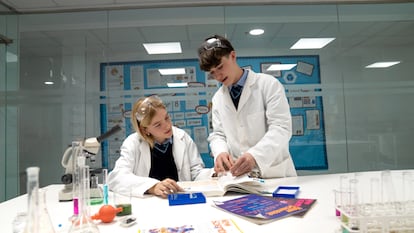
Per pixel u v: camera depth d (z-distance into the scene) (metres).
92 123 2.63
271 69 2.66
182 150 1.50
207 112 2.61
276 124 1.35
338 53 2.70
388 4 2.72
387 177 0.81
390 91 2.69
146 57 2.66
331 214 0.73
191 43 2.68
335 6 2.70
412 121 2.69
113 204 0.85
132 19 2.70
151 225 0.70
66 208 0.94
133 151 1.41
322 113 2.64
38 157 2.64
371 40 2.72
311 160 2.61
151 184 1.06
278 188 1.04
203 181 1.22
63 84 2.67
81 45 2.69
